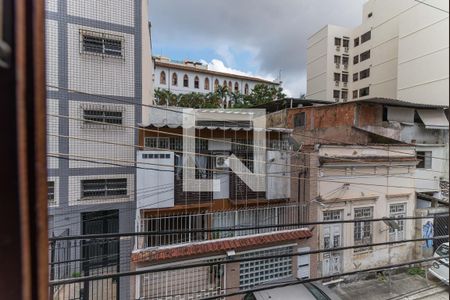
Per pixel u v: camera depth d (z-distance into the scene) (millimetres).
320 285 7930
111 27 11383
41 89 747
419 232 11945
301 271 9969
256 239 9461
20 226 719
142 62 12211
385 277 10812
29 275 742
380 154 11438
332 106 16359
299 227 10391
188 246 8852
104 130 11148
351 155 10922
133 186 11344
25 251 731
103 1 11273
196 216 9758
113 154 11219
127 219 11172
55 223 10445
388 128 15742
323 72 41406
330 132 16406
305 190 10641
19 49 701
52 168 10422
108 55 11336
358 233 11000
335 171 10672
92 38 11141
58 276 9719
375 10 36531
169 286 8609
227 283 9008
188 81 45875
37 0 738
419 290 9805
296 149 11531
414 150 12148
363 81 38500
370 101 15039
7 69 689
